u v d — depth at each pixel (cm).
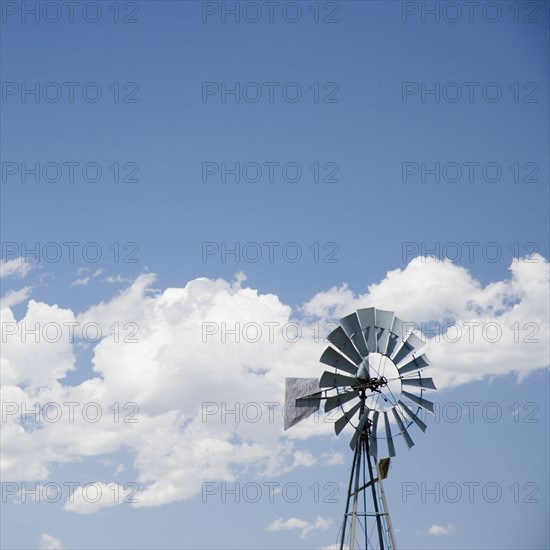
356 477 2514
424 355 2530
